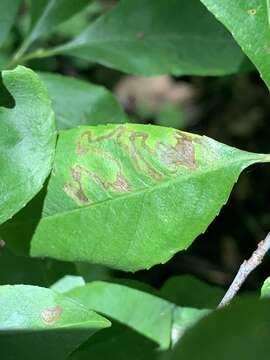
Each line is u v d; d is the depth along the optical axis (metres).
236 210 0.61
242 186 0.62
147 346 0.29
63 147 0.26
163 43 0.35
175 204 0.25
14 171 0.25
